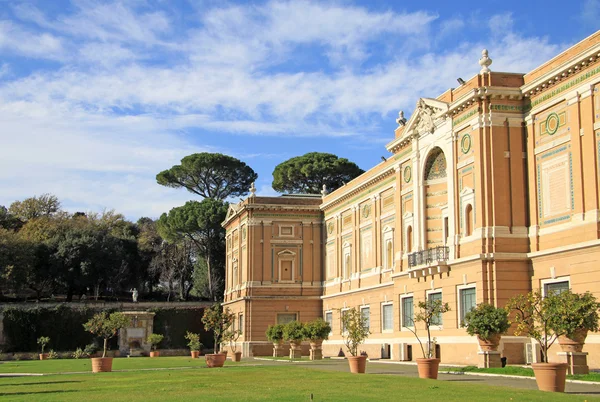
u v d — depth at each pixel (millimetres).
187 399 18516
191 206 87875
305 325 50656
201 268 90750
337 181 91688
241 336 65938
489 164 35750
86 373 35094
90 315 73188
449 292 38188
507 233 35188
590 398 18234
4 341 69562
